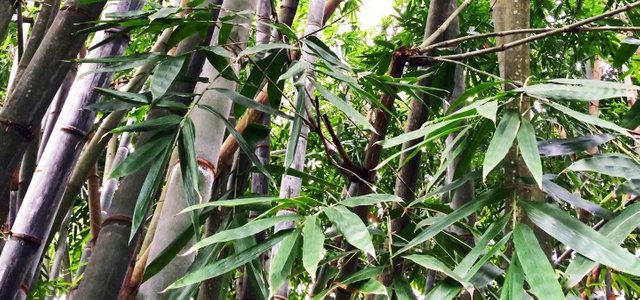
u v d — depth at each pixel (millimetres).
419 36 2400
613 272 1418
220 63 1015
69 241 2881
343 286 791
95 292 891
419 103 1361
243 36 1119
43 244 1191
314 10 1799
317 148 2629
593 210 869
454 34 1557
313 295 980
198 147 982
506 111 819
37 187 1179
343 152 1081
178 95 941
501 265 1207
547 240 921
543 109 1498
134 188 980
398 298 813
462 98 929
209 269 753
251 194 1083
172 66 904
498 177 2055
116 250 928
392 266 836
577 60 2262
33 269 1221
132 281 1000
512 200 835
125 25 986
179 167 1002
